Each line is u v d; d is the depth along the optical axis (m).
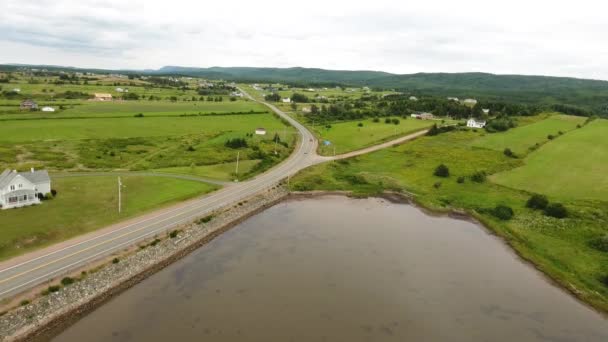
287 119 196.62
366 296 45.41
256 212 74.31
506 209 72.81
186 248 55.66
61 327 37.75
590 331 40.56
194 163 101.62
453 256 57.31
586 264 53.94
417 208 79.44
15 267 45.00
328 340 37.19
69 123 147.50
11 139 118.19
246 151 116.38
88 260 47.78
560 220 67.50
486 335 39.28
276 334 37.72
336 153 123.75
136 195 73.00
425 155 118.38
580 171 97.31
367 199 84.69
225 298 43.75
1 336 34.94
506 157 113.69
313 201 82.69
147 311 40.91
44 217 58.59
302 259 54.50
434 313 42.69
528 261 55.91
